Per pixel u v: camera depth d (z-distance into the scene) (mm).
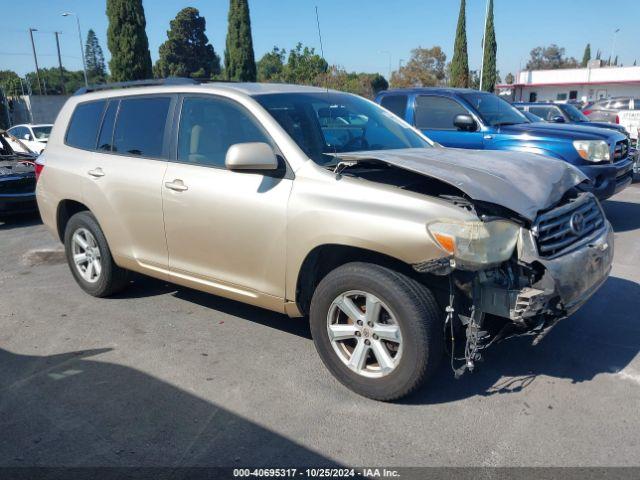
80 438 3193
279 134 3846
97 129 5176
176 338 4484
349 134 4289
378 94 9531
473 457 2959
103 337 4539
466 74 36938
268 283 3857
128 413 3434
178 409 3467
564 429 3180
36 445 3137
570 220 3471
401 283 3240
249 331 4598
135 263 4816
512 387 3629
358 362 3510
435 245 3061
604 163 7383
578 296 3357
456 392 3580
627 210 9094
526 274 3217
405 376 3299
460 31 36344
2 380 3873
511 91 54125
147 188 4496
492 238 3066
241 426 3277
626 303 4992
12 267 6625
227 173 4020
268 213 3725
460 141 8406
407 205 3223
